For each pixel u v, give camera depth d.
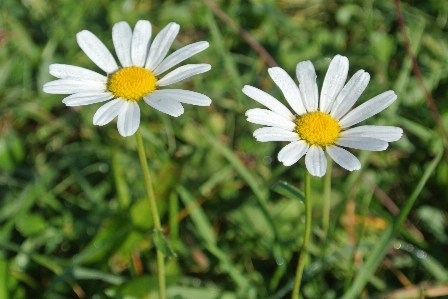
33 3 0.41
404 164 0.35
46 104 0.36
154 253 0.32
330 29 0.41
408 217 0.34
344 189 0.33
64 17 0.39
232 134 0.36
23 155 0.35
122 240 0.31
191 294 0.29
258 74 0.38
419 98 0.36
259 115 0.26
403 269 0.32
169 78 0.26
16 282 0.31
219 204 0.34
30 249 0.32
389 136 0.25
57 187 0.35
